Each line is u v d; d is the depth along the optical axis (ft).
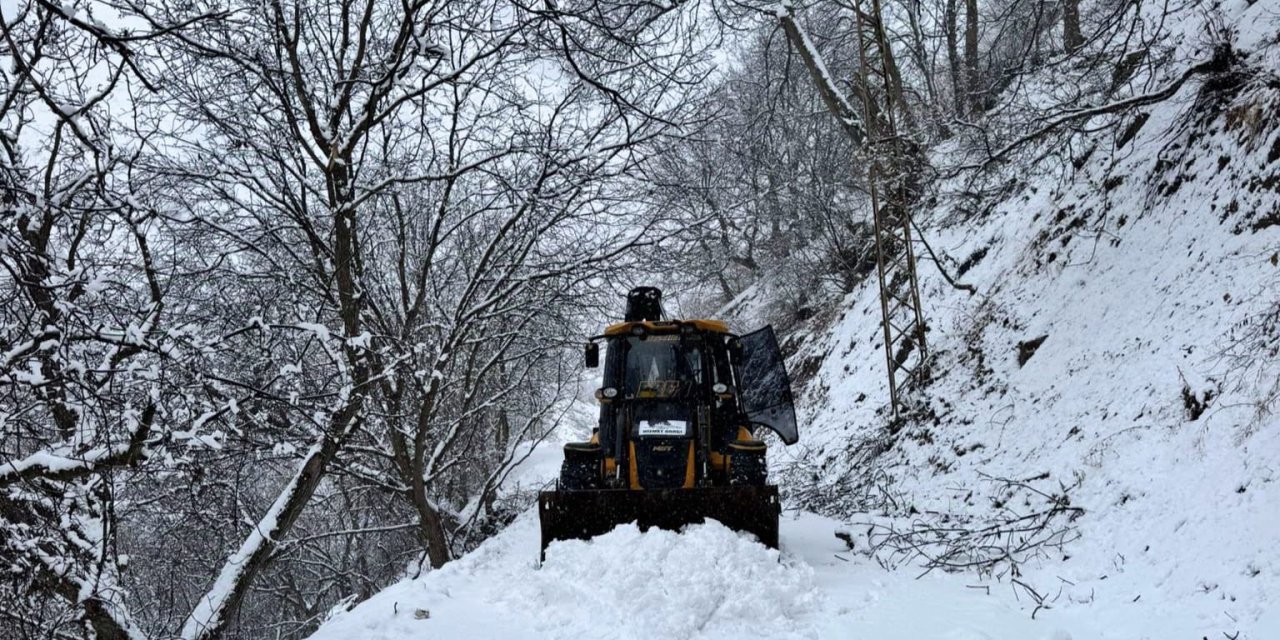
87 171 17.42
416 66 27.12
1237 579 15.23
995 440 29.09
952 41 77.56
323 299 31.14
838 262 71.46
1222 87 29.17
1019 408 29.73
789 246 79.66
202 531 26.35
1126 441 22.41
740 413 27.37
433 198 37.24
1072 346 29.84
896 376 45.73
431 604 20.83
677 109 30.99
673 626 17.31
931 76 79.77
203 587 35.14
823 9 73.87
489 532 46.26
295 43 26.66
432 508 34.50
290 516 23.34
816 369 63.98
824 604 19.03
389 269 39.22
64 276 15.51
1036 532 21.11
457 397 44.52
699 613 18.06
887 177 39.45
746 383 31.86
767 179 73.87
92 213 18.29
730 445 24.56
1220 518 16.99
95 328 15.76
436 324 33.45
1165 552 17.31
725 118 33.91
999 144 31.53
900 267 56.03
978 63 66.49
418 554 47.24
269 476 39.11
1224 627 14.25
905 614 17.79
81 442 16.98
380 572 59.31
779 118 75.10
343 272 28.84
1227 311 23.03
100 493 18.78
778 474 44.75
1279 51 27.40
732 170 43.50
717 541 20.52
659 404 24.90
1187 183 29.40
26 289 14.52
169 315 25.14
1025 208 43.62
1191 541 17.04
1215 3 31.65
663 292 39.91
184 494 23.39
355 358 24.80
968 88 54.54
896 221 42.88
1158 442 21.22
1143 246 30.01
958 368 37.27
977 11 69.82
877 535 24.99
